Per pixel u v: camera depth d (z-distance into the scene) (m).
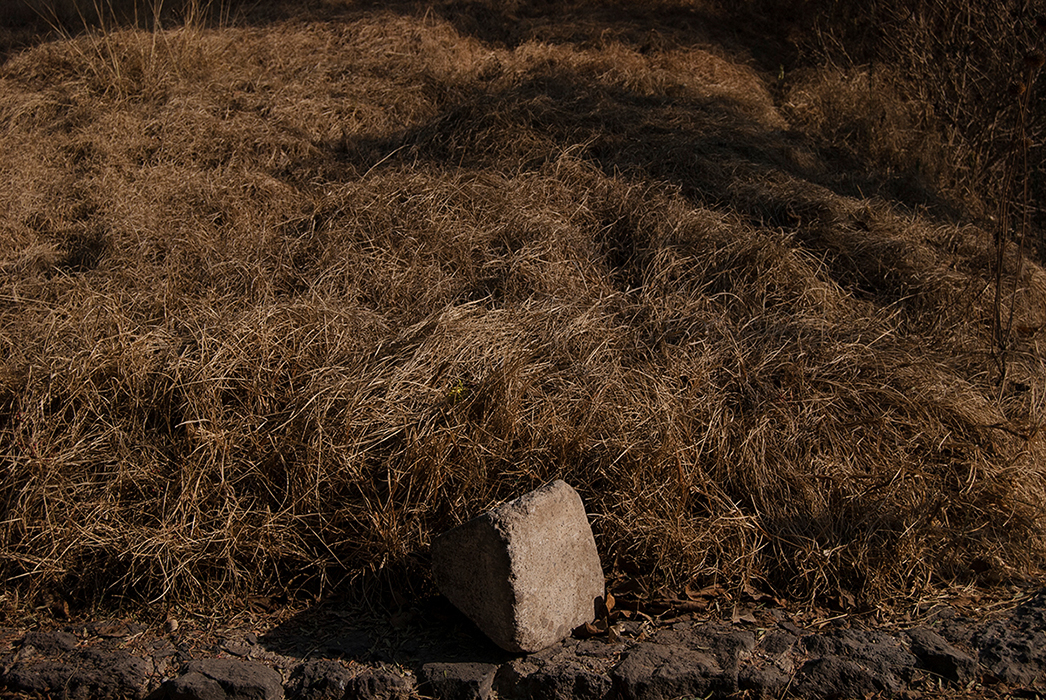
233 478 3.60
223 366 3.89
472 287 4.66
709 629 3.16
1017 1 6.57
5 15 8.96
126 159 5.99
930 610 3.24
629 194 5.35
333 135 6.35
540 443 3.62
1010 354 4.56
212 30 8.07
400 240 4.98
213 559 3.45
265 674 3.01
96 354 3.94
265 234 5.05
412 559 3.40
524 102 6.23
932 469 3.72
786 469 3.62
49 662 3.12
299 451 3.61
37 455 3.63
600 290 4.64
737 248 4.87
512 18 8.52
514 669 2.98
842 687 2.88
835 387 3.97
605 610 3.24
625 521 3.42
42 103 6.84
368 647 3.16
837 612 3.25
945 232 5.55
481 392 3.72
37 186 5.82
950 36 6.93
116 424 3.80
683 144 5.93
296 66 7.28
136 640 3.24
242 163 5.95
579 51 7.80
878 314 4.71
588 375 3.89
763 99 7.34
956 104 7.02
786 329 4.36
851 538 3.45
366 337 4.19
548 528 3.05
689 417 3.76
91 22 8.62
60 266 5.05
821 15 8.54
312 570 3.48
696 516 3.54
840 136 6.96
